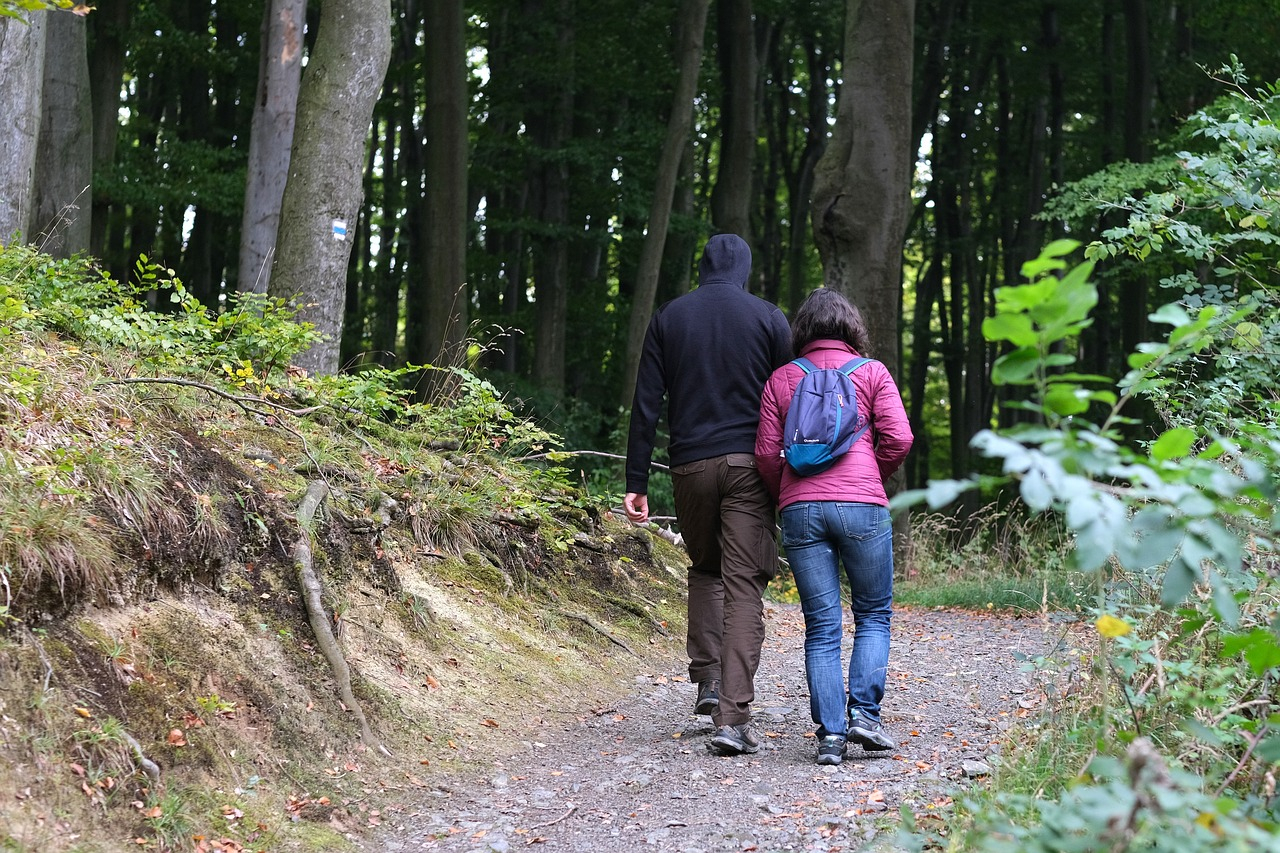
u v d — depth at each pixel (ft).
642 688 21.99
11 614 12.03
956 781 14.11
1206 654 13.41
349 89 33.78
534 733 18.06
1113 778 8.81
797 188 109.81
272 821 12.66
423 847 12.92
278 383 24.76
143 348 21.18
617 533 30.81
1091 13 93.04
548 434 28.02
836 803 13.76
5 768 10.62
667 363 17.49
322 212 33.42
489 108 82.23
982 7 95.09
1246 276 19.19
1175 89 81.56
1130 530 6.68
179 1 85.66
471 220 94.63
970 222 110.93
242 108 94.84
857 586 16.34
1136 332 71.15
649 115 85.46
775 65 110.73
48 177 44.52
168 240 90.17
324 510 19.10
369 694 16.53
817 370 16.42
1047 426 6.98
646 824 13.55
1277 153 18.39
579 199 83.35
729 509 16.99
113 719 12.02
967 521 47.32
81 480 14.40
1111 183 52.54
